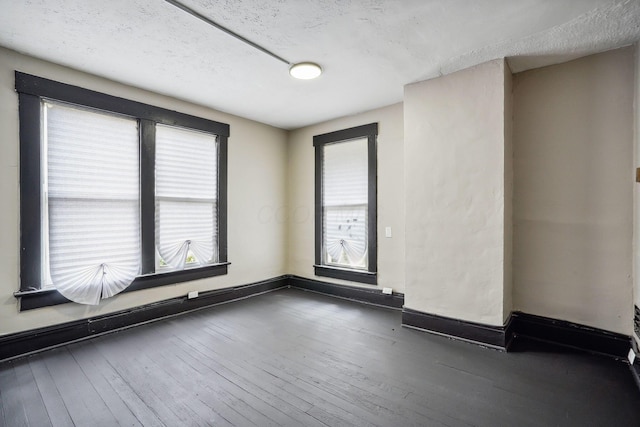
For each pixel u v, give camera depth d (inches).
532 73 106.3
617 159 92.7
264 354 96.3
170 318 129.3
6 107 93.2
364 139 154.8
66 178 105.6
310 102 139.5
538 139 105.2
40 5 72.9
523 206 107.8
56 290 102.0
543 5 72.6
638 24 79.6
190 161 140.7
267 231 174.4
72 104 106.2
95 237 111.7
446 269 109.5
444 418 65.9
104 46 92.0
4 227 93.1
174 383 79.8
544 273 104.3
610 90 93.7
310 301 154.7
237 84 119.9
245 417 66.6
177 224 136.1
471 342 103.5
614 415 66.3
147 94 125.0
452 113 108.4
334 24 81.6
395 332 113.9
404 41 89.4
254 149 167.5
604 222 94.6
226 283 154.1
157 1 71.9
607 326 94.3
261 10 75.5
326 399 72.9
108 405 70.8
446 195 109.5
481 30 83.7
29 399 72.9
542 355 94.2
